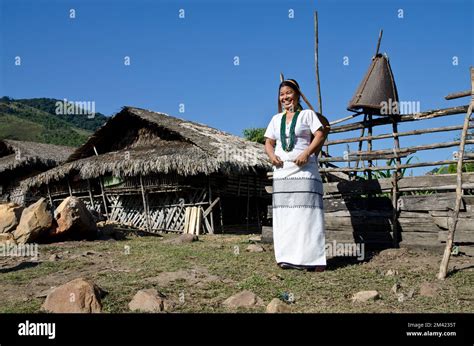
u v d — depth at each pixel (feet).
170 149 57.41
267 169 58.70
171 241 36.17
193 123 68.54
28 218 33.60
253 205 66.28
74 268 23.25
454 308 15.96
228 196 58.44
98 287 17.11
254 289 18.62
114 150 70.64
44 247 30.96
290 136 23.02
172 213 56.49
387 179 26.89
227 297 17.65
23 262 25.30
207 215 54.65
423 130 25.61
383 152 26.99
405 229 26.40
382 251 25.67
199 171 50.83
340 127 29.14
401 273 21.07
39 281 20.65
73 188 72.43
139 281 19.85
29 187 75.87
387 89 27.50
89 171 62.23
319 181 23.30
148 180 57.62
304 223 22.48
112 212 64.85
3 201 92.68
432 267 21.93
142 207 61.11
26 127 351.67
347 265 23.52
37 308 16.29
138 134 67.41
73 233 35.37
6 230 34.86
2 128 336.70
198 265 23.40
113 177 63.93
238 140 66.54
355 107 28.12
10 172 92.99
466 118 22.08
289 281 19.95
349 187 28.12
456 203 21.03
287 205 22.80
